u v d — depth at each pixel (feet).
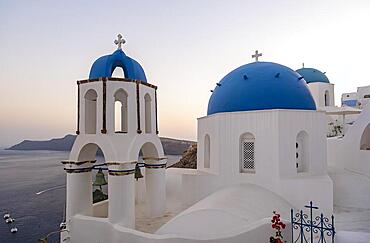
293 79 46.50
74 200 38.34
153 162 43.29
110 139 36.29
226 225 28.86
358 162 56.75
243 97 44.88
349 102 114.93
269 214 33.30
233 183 42.96
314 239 31.30
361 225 36.24
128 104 37.93
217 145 44.47
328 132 92.17
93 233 35.94
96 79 37.47
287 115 41.34
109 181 35.70
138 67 41.01
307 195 39.17
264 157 41.37
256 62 50.78
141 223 40.32
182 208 46.57
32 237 79.10
